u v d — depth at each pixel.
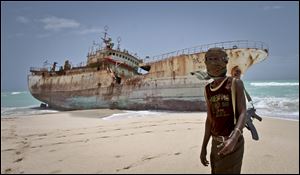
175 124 12.20
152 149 7.27
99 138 9.45
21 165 6.14
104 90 26.97
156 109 22.92
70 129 12.24
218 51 2.36
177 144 7.75
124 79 25.45
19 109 32.81
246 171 5.21
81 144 8.43
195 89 20.73
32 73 36.81
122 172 5.43
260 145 7.32
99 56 30.11
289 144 7.31
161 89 22.39
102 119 17.00
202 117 14.77
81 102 29.25
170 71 22.06
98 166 5.88
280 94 36.91
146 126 12.02
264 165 5.53
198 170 5.32
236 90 2.26
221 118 2.32
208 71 2.42
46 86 34.03
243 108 2.21
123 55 30.75
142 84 23.77
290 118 14.39
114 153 7.00
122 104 25.19
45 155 7.05
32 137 10.09
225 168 2.31
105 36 30.61
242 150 2.34
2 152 7.47
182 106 21.47
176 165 5.71
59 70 33.66
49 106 34.97
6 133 11.15
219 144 2.34
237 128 2.11
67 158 6.66
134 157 6.52
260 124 11.55
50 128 12.83
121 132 10.62
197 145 7.49
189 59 21.06
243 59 19.75
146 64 24.05
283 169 5.25
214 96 2.36
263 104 23.48
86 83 28.88
